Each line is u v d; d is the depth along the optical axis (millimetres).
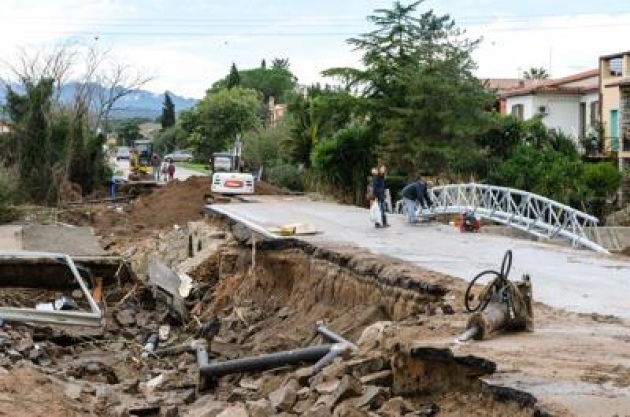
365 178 49406
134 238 39938
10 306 25062
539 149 46719
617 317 14086
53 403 13773
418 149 45688
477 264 20391
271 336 21781
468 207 34375
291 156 63906
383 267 19453
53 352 20266
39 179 52188
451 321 13633
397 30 48500
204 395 16188
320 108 51625
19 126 52688
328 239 25781
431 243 25047
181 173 90875
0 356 17641
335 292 21438
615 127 51688
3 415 12422
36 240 32688
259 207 39500
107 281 28781
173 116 160625
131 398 16297
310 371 13703
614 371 10281
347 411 11023
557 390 9453
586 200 41719
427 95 45438
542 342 11984
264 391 14805
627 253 31734
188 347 21438
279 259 25375
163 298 27203
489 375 10203
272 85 161250
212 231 34281
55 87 58938
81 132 58406
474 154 45688
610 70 53219
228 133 112125
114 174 68250
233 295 27125
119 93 71625
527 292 12844
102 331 22828
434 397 11078
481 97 46219
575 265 20609
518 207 33750
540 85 61094
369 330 14453
